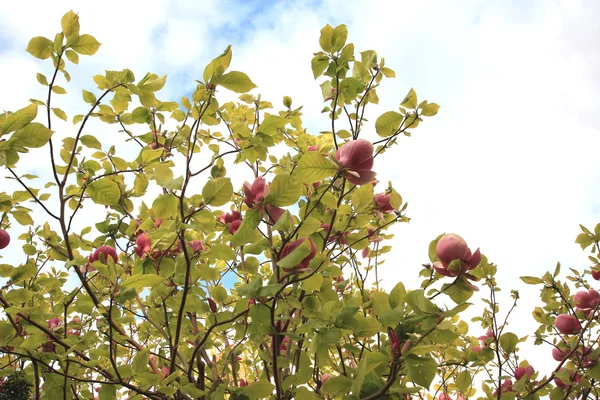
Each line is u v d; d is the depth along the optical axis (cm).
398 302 131
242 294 124
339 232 166
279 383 136
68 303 153
